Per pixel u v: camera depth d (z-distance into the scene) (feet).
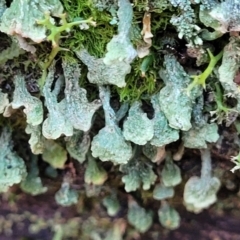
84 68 0.27
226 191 0.32
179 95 0.26
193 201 0.30
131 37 0.25
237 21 0.23
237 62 0.25
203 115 0.27
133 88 0.27
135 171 0.30
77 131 0.29
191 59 0.26
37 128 0.28
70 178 0.32
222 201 0.32
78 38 0.25
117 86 0.26
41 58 0.26
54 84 0.27
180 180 0.30
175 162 0.31
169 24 0.25
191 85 0.25
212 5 0.24
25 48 0.25
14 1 0.24
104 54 0.26
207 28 0.25
